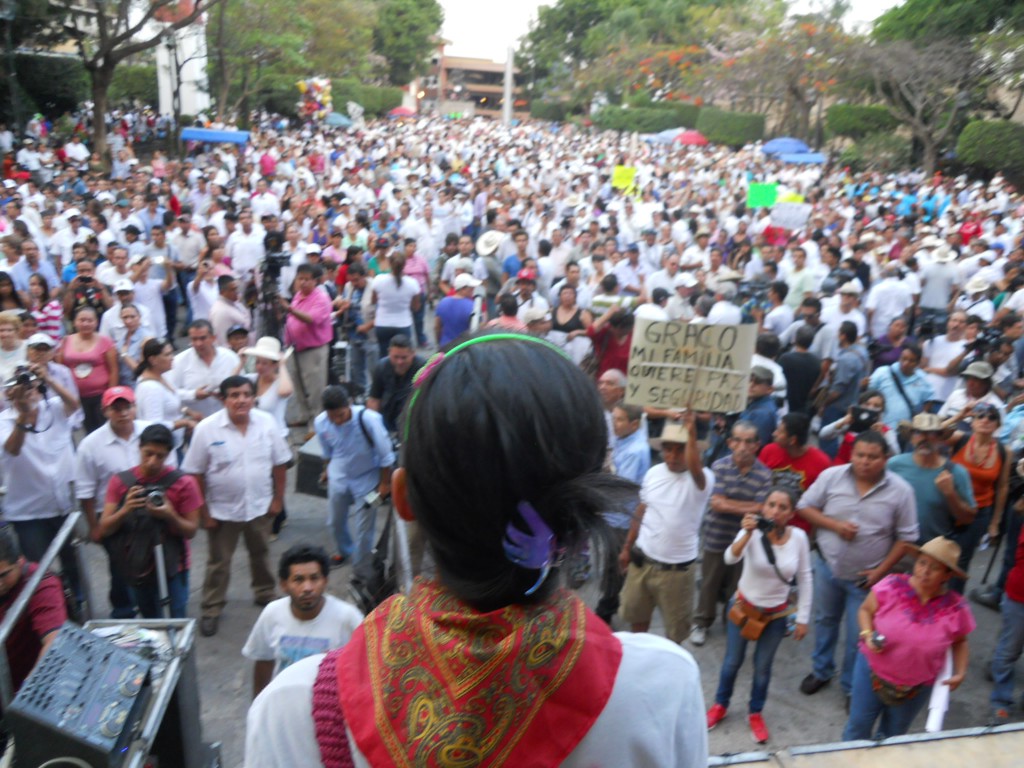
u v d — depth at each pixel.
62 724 2.58
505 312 9.35
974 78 34.03
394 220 17.08
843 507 5.55
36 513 5.97
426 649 0.89
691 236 17.12
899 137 38.72
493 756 0.85
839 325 9.71
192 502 5.66
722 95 48.56
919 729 5.52
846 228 21.02
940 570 4.43
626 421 6.14
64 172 22.88
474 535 0.86
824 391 8.88
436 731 0.86
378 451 6.59
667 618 5.62
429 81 119.00
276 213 18.81
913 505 5.48
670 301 11.16
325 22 46.94
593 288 11.64
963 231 18.98
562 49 81.38
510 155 39.09
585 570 0.92
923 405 7.87
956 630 4.45
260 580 6.65
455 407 0.85
